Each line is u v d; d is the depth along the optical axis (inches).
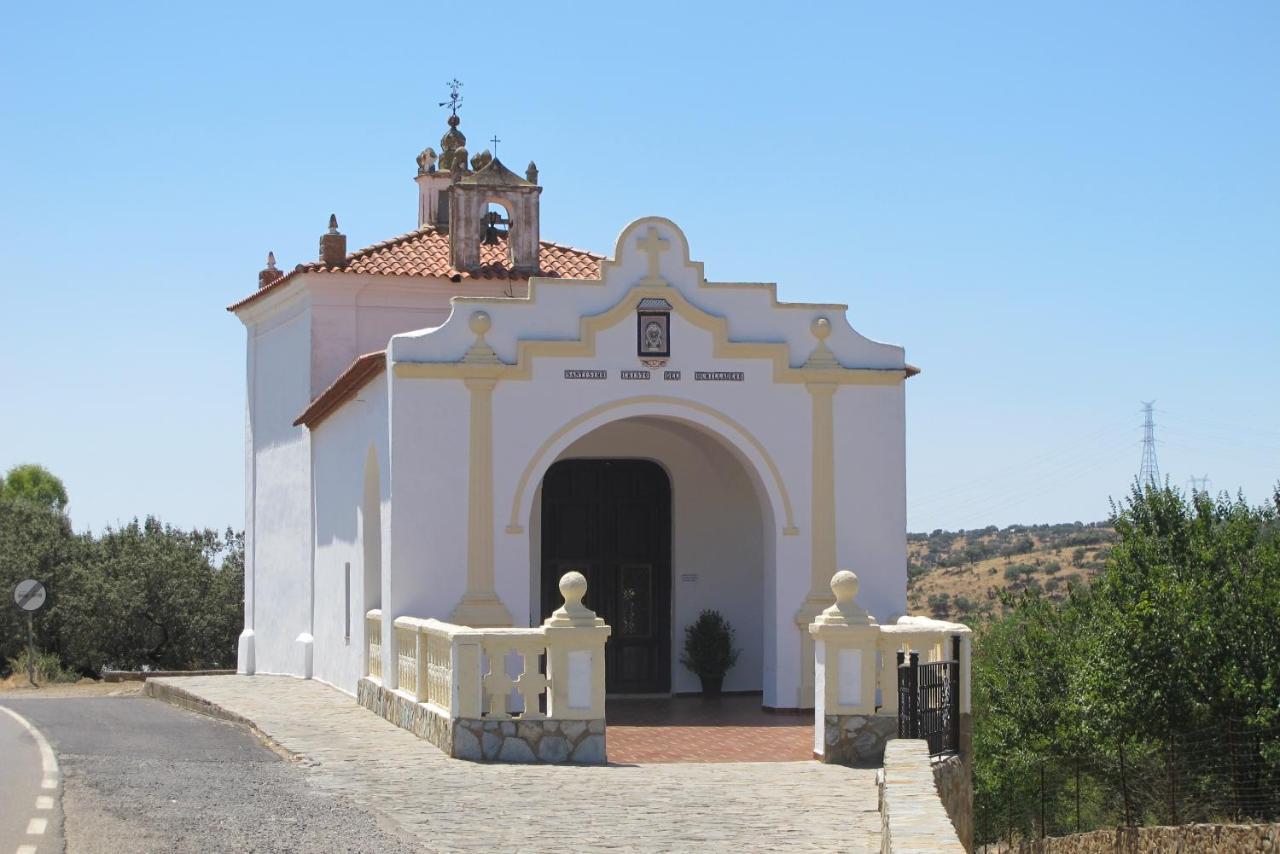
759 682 954.1
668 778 600.7
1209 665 970.1
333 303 1056.2
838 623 657.0
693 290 845.2
